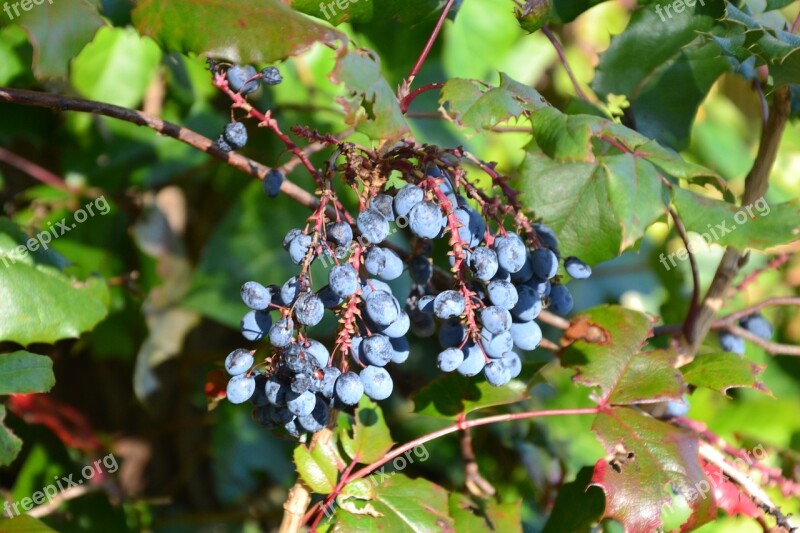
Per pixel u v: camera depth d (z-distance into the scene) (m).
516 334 0.57
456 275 0.55
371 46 0.77
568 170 0.63
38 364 0.61
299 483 0.59
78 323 0.65
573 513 0.64
